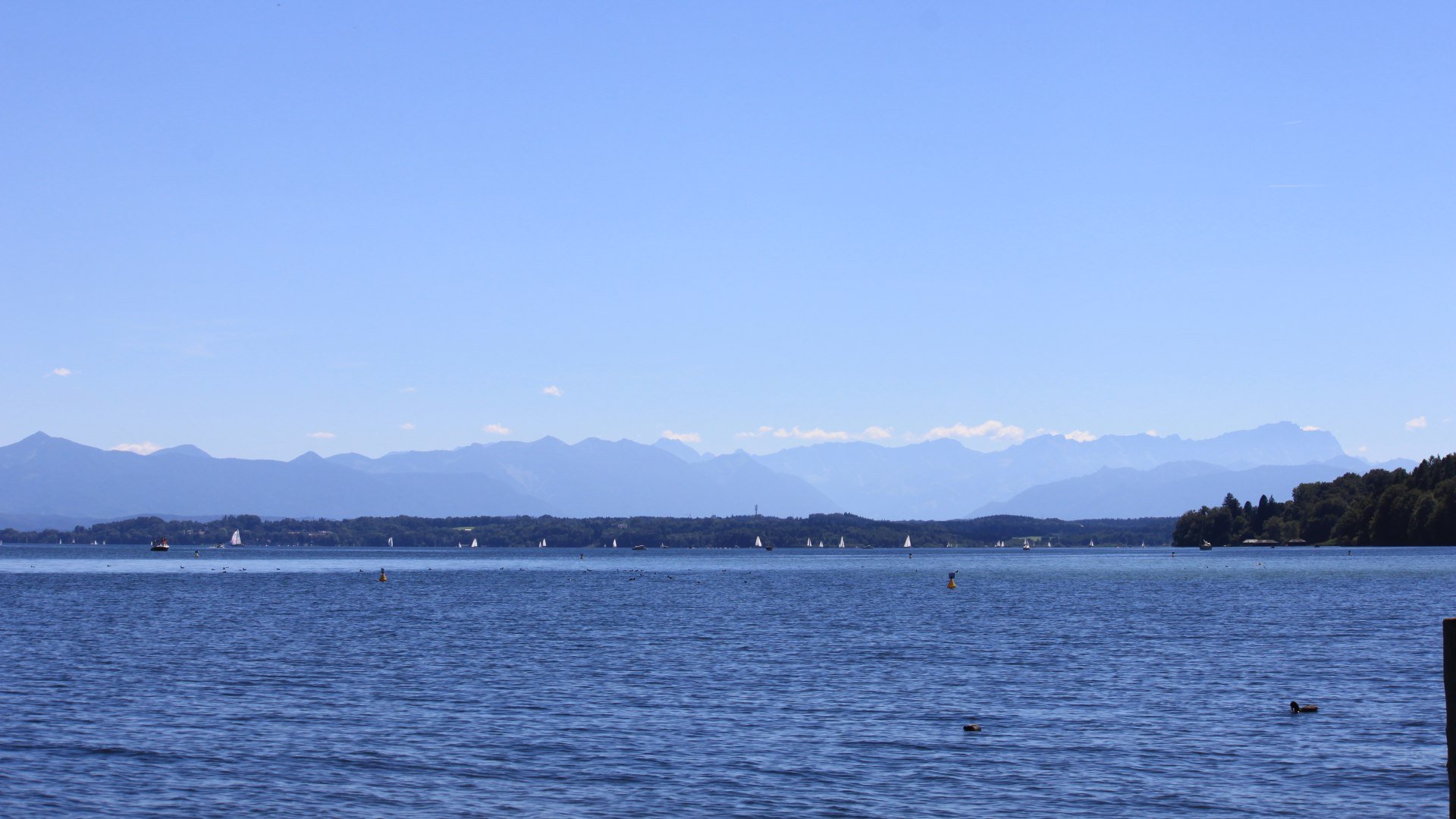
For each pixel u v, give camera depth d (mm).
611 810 47938
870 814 47312
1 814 47312
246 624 132625
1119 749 58156
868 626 127812
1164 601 170375
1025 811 47688
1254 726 63656
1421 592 183750
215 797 49844
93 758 56438
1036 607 160625
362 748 58562
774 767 54656
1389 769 53781
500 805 48594
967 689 77312
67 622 135500
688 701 72500
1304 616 135000
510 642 110500
